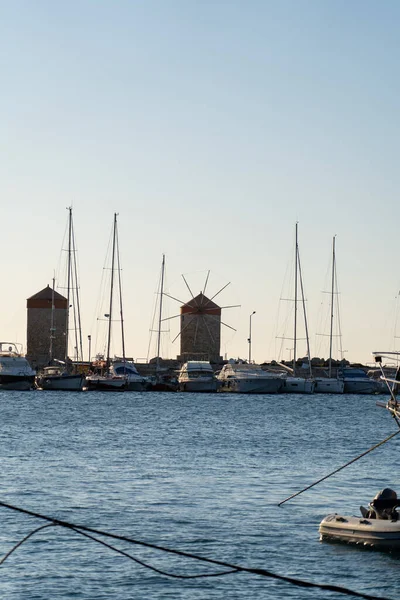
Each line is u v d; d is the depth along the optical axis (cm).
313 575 3625
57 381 18650
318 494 5266
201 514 4666
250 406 14812
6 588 3425
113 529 4341
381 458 7081
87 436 9038
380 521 4022
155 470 6253
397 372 4859
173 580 3544
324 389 19800
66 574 3597
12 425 10400
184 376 19212
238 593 3403
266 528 4362
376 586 3503
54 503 4938
